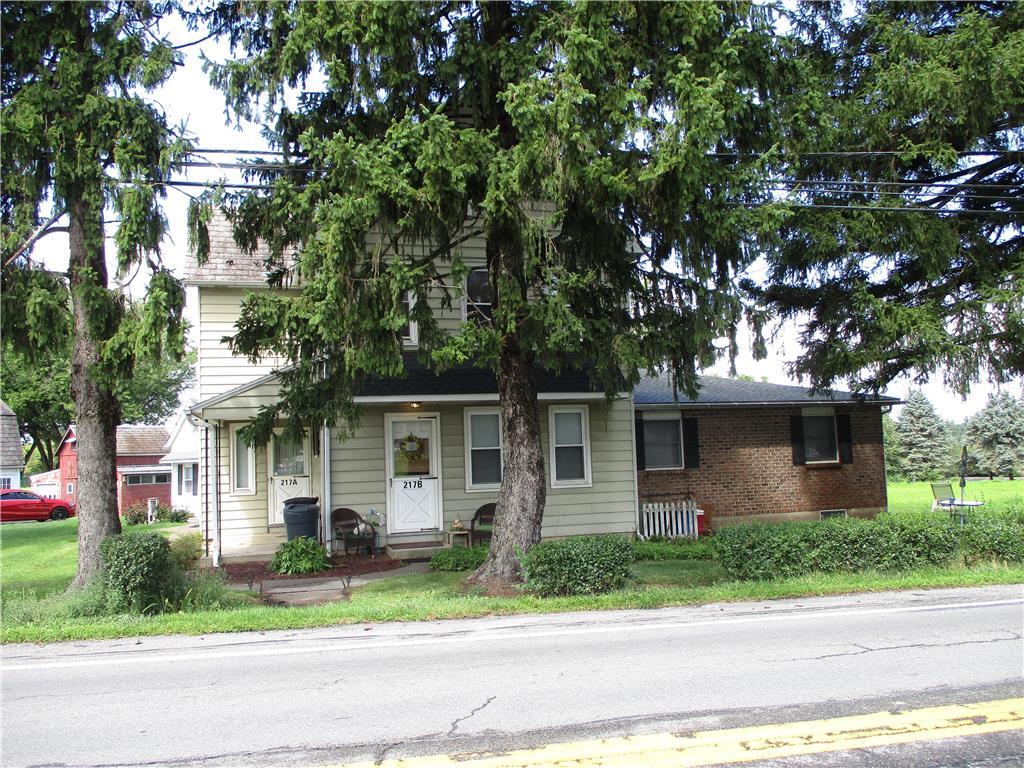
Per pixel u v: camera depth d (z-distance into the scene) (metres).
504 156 8.98
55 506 35.62
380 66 9.33
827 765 4.36
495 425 16.06
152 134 9.80
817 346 15.71
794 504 19.33
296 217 9.87
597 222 9.91
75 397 10.67
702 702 5.45
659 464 18.55
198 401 15.29
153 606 9.20
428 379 14.91
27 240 9.92
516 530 11.02
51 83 9.89
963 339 13.31
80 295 9.80
